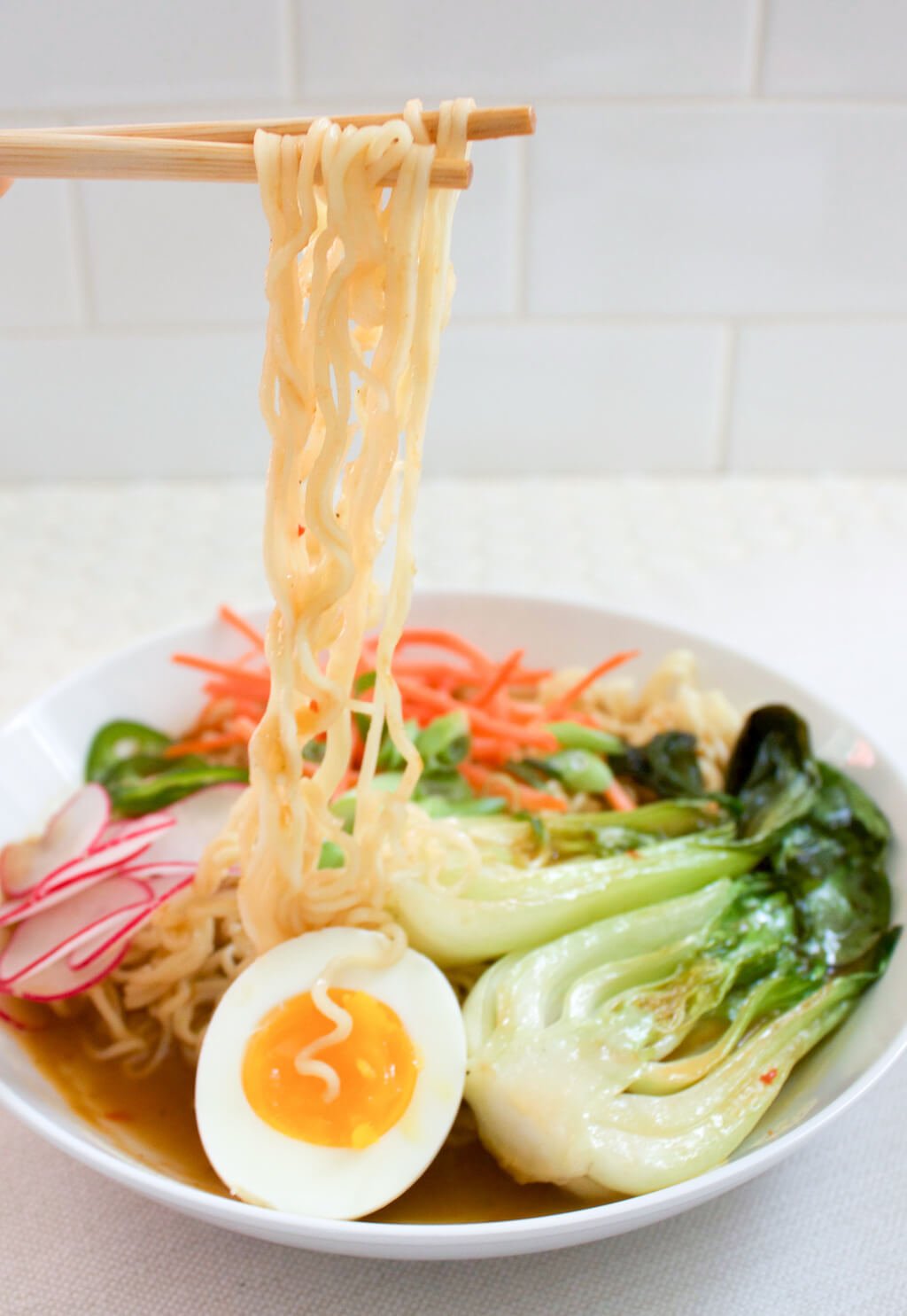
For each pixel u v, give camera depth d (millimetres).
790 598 469
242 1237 267
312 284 249
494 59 493
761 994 293
